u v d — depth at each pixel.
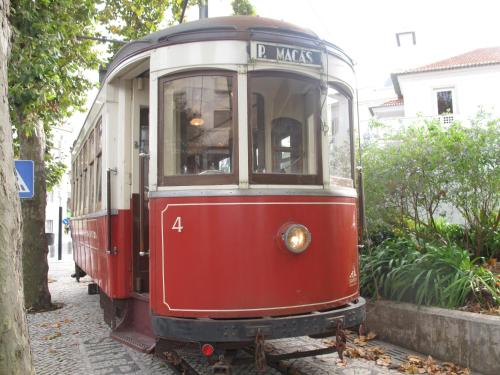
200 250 3.83
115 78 5.14
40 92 7.27
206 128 4.02
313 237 4.03
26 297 8.24
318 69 4.22
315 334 4.03
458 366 4.52
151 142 4.13
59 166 13.18
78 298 9.48
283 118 4.12
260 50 3.98
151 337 4.56
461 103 22.03
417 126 7.03
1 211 2.36
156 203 4.03
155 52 4.18
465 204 6.58
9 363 2.31
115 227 5.18
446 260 5.38
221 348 3.76
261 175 3.94
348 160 4.72
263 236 3.84
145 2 11.07
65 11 8.27
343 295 4.22
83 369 4.95
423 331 4.96
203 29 4.03
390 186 6.82
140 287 5.07
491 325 4.29
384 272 5.94
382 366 4.69
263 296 3.80
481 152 6.18
